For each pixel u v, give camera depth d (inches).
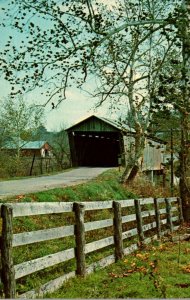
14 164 1699.1
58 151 2503.7
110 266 378.9
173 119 475.8
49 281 283.7
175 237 565.9
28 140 2215.8
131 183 1089.4
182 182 738.8
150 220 636.1
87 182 895.1
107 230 534.9
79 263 326.3
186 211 738.8
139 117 953.5
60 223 526.3
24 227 453.1
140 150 1039.0
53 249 401.1
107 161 1999.3
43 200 595.2
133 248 457.1
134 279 325.4
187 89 405.1
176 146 583.5
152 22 434.3
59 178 1071.6
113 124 1706.4
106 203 398.0
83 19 490.0
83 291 284.5
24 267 256.7
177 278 333.4
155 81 489.1
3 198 545.6
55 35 493.7
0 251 248.2
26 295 250.7
